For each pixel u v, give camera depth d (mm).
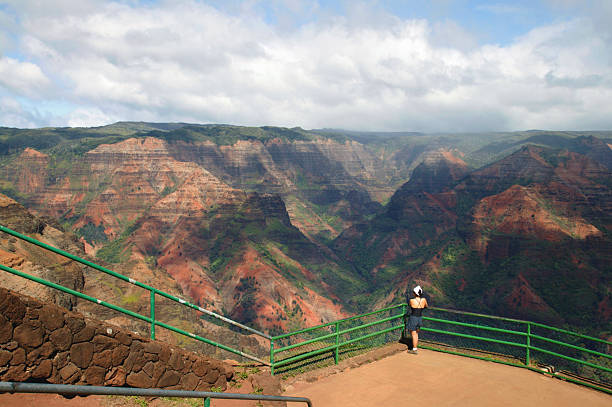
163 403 10055
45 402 8312
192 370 11125
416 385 12367
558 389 12148
